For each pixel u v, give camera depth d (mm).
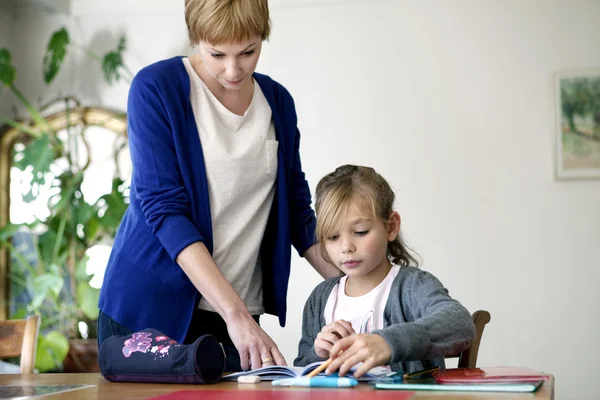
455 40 4520
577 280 4344
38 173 4633
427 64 4539
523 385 1037
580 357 4316
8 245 4773
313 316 1701
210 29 1487
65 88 4977
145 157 1619
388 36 4590
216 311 1659
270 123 1791
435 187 4488
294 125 1856
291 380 1191
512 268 4398
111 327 1651
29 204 4918
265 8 1531
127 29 4918
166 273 1617
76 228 4734
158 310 1624
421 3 4562
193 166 1646
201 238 1563
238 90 1706
